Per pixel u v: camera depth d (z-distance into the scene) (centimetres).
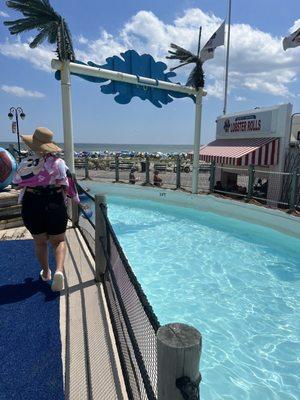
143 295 227
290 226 1017
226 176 1636
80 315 362
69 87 980
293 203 1068
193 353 137
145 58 1237
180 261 850
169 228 1149
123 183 1788
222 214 1312
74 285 432
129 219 1282
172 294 671
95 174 2188
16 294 404
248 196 1283
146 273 774
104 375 278
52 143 387
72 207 704
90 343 317
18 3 859
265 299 653
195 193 1480
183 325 152
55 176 381
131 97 1231
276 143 1290
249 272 782
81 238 627
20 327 339
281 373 453
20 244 570
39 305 381
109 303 381
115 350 308
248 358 482
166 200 1555
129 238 1039
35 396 257
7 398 254
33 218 387
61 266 394
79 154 5072
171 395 142
